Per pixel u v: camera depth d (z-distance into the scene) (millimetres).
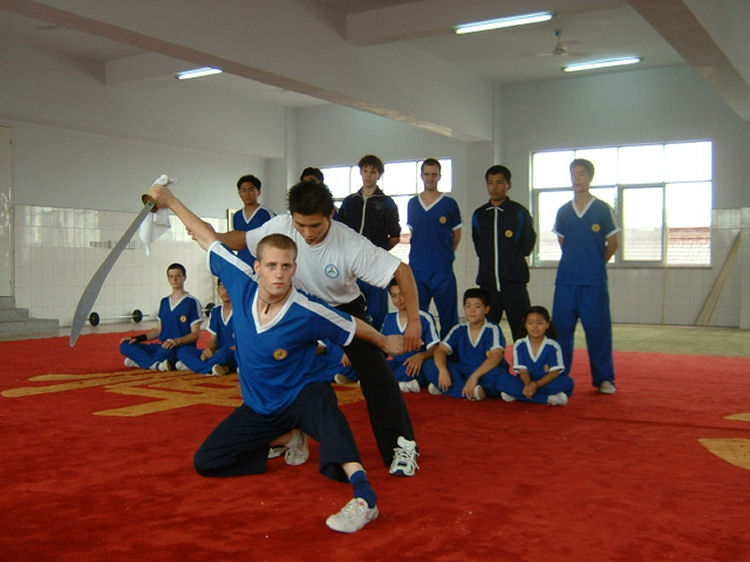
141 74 10852
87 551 2236
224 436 2963
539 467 3213
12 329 10094
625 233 12352
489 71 12055
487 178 5613
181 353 6230
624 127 12203
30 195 10945
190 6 6980
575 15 9266
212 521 2504
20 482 2953
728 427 4039
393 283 5289
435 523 2492
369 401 3188
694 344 8930
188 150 13320
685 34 7152
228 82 12617
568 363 5410
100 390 5219
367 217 5578
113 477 3023
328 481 2980
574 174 5355
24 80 10188
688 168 11875
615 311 12375
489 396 4992
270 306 2752
